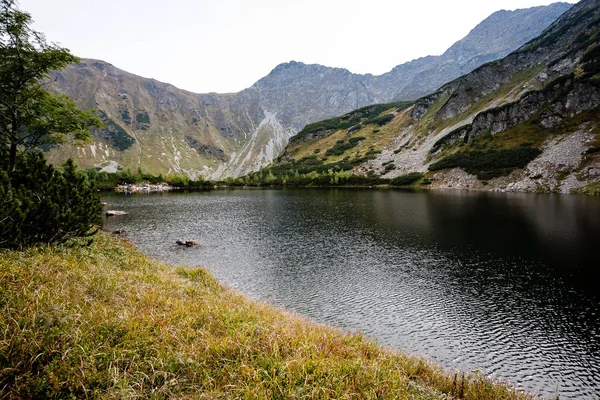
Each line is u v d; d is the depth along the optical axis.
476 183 125.44
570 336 17.50
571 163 106.25
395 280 26.17
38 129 25.19
